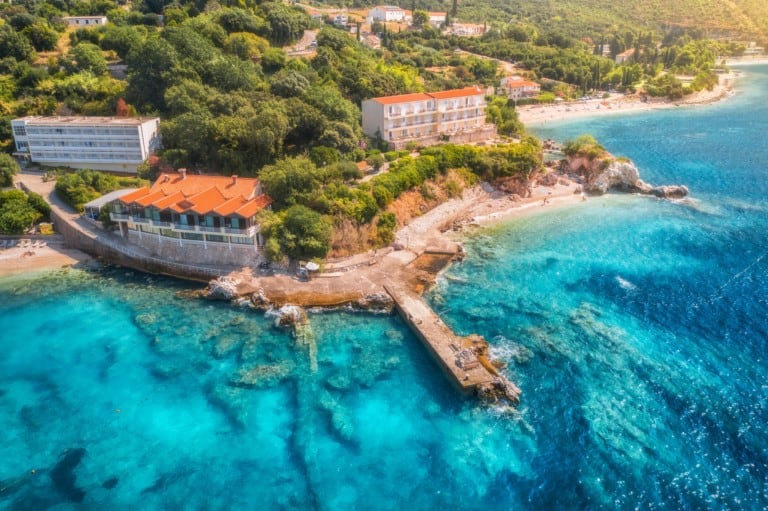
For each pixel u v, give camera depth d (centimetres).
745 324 6938
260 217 8419
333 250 8738
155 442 5269
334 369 6266
